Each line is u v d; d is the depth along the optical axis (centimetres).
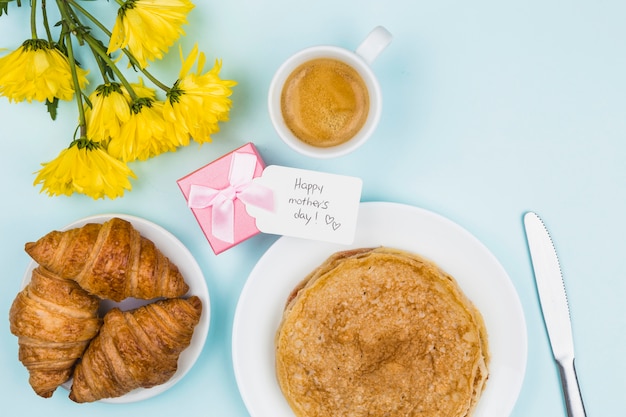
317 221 52
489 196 58
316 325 53
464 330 53
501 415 55
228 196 52
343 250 56
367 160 58
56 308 53
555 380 58
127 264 52
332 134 52
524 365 55
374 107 51
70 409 59
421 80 58
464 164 58
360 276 54
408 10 57
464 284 56
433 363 53
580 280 58
